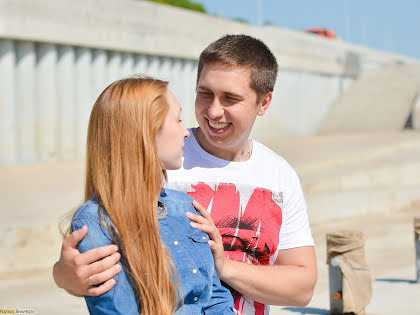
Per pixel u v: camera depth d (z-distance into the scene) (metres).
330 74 35.16
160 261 1.87
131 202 1.86
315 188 14.50
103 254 1.82
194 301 2.01
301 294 2.49
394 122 33.31
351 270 5.80
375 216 14.50
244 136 2.49
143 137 1.88
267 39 28.14
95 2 17.64
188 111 23.03
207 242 2.10
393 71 40.03
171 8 21.41
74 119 17.47
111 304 1.84
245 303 2.47
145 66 20.47
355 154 19.70
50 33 16.20
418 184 17.81
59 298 6.70
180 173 2.55
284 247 2.61
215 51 2.38
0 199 10.89
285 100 29.80
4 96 15.28
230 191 2.53
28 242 8.51
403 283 7.37
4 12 14.89
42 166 15.67
